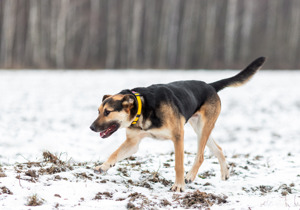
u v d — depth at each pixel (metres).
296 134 10.02
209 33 38.16
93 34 38.78
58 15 37.16
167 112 4.98
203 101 5.86
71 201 3.98
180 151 5.04
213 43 39.41
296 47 40.47
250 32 41.44
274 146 8.73
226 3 42.91
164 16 40.34
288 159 6.89
